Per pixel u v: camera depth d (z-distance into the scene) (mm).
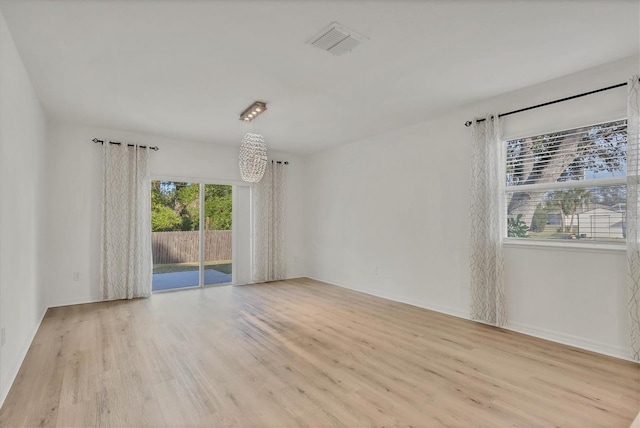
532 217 3541
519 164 3650
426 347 3115
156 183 5449
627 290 2824
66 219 4613
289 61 2873
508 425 1934
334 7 2146
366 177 5504
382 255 5188
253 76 3162
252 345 3166
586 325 3074
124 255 4957
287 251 6742
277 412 2068
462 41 2570
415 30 2414
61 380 2459
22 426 1914
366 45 2617
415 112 4207
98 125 4738
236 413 2055
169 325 3754
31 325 3330
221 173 5980
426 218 4527
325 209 6418
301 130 5020
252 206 6355
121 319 3967
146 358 2855
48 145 4492
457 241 4156
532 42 2590
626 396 2238
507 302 3652
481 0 2080
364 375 2557
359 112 4199
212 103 3875
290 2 2092
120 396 2242
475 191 3871
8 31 2369
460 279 4117
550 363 2756
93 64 2914
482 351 3018
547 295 3340
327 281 6340
